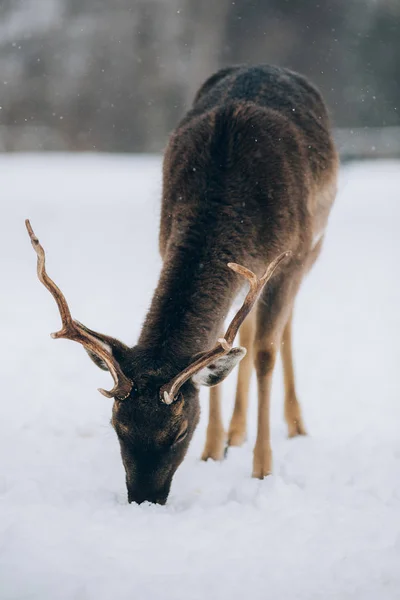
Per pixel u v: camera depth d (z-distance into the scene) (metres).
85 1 61.94
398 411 11.49
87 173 45.72
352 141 50.12
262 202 9.28
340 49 50.69
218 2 56.44
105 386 12.38
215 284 8.53
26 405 11.36
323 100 11.66
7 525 7.15
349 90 50.78
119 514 7.51
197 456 9.91
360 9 50.28
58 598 6.00
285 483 8.68
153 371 7.67
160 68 59.47
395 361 13.97
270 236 9.29
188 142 9.70
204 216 8.98
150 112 59.72
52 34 61.66
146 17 59.78
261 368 9.45
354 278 21.19
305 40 51.06
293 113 10.45
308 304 18.33
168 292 8.38
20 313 16.91
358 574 6.47
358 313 17.39
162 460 7.66
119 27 60.19
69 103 60.59
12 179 42.47
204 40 56.75
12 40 62.06
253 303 7.83
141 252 24.56
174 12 59.19
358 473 8.87
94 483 8.56
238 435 10.38
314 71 50.81
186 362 7.86
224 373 7.86
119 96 59.97
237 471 9.28
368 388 12.55
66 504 7.86
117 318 16.16
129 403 7.56
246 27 53.75
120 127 60.25
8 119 61.75
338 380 12.95
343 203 35.84
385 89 50.81
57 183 41.12
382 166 50.59
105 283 19.91
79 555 6.62
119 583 6.20
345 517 7.64
